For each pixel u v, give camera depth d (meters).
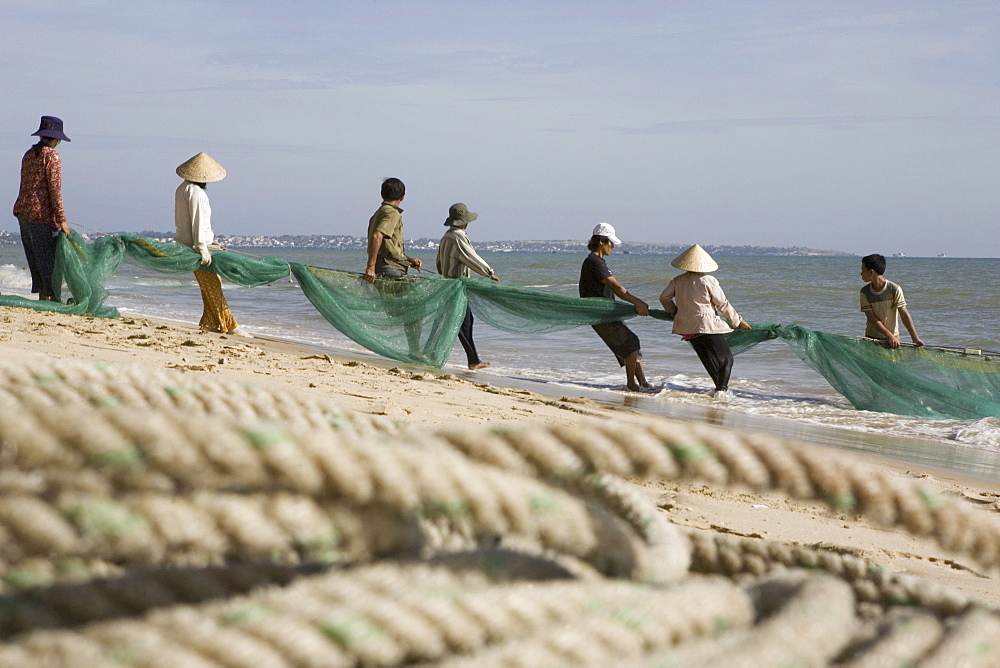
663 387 10.12
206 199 10.59
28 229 10.55
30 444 0.63
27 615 0.73
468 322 10.73
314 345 11.38
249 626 0.66
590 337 14.57
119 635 0.64
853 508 0.88
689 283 9.76
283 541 0.78
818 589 0.90
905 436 8.12
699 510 3.88
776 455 0.88
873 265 9.76
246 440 0.71
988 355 9.41
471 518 0.82
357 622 0.69
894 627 0.87
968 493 5.35
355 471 0.75
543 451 0.86
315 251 186.00
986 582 3.20
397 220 10.62
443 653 0.72
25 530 0.70
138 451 0.67
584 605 0.80
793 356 13.06
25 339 7.21
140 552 0.74
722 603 0.85
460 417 5.74
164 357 7.06
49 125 10.51
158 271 10.77
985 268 97.31
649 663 0.72
